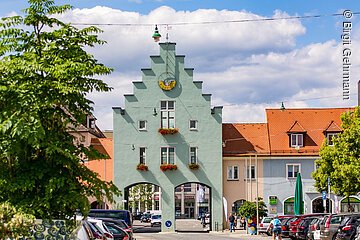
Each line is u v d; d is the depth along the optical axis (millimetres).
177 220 93250
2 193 13750
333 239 31766
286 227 44312
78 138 14625
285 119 66375
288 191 63188
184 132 62062
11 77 13758
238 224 62438
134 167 61344
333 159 47562
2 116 13281
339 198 61188
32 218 12211
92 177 14406
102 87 14156
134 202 105188
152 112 61906
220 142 62062
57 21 14633
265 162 63469
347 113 47438
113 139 61594
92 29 14617
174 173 61531
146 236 51312
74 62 13867
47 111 13836
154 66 62281
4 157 13586
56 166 14016
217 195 61750
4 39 14281
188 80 62312
